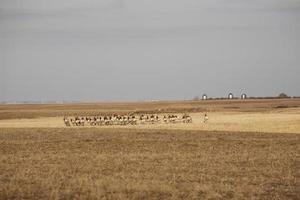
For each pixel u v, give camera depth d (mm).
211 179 44219
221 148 72250
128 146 75750
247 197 36719
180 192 37969
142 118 156625
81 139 88562
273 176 46031
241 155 62469
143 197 36500
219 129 116812
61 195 37031
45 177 44719
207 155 62656
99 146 76000
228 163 54875
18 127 131750
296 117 153500
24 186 40219
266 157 60312
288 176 45594
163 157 60656
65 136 95438
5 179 43750
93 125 143500
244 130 112625
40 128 124375
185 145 77062
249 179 44219
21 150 70438
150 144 78938
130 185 40250
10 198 36156
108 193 37781
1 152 67750
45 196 36781
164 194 37656
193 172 48406
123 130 113625
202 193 38156
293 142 82000
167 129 117750
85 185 40562
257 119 148500
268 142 82062
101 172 48344
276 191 39062
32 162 55906
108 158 59438
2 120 188375
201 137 92188
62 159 58781
